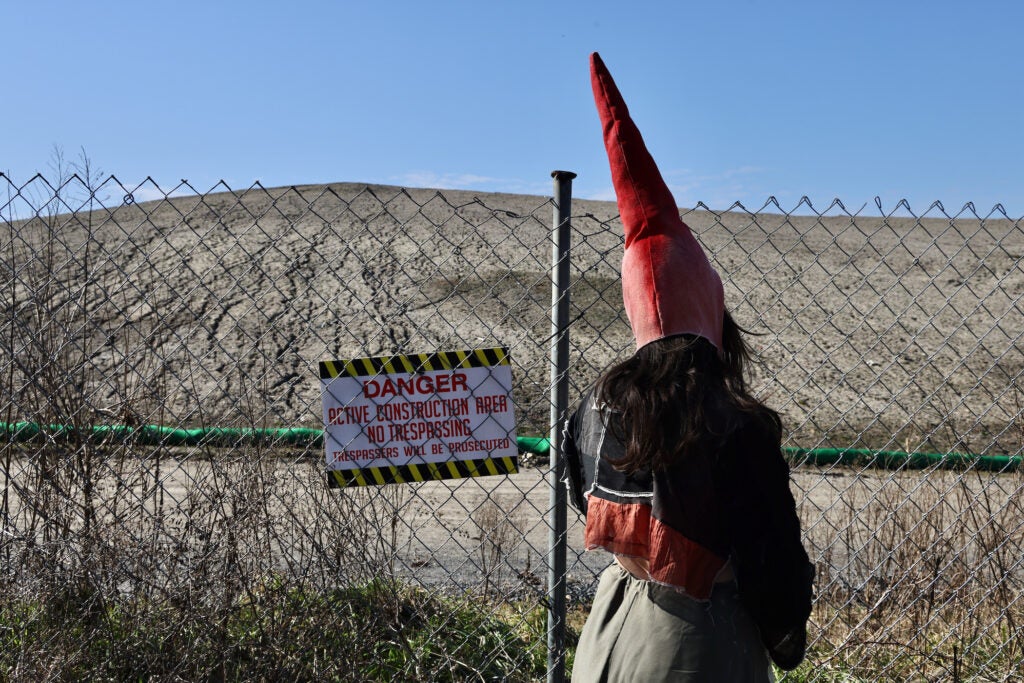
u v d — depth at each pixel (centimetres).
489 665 363
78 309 376
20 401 360
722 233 2247
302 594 334
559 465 317
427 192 3859
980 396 1208
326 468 319
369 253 1825
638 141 227
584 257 1681
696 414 200
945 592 398
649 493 209
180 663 317
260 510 333
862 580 443
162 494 357
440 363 315
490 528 464
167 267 1597
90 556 335
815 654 384
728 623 204
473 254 1842
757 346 1412
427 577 509
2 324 363
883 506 432
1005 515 400
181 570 337
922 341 1527
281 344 1257
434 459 316
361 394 314
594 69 234
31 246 377
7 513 357
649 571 206
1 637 332
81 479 358
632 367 213
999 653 377
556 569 319
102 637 328
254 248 1848
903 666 378
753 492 198
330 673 327
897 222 3191
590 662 218
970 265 2158
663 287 215
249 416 358
